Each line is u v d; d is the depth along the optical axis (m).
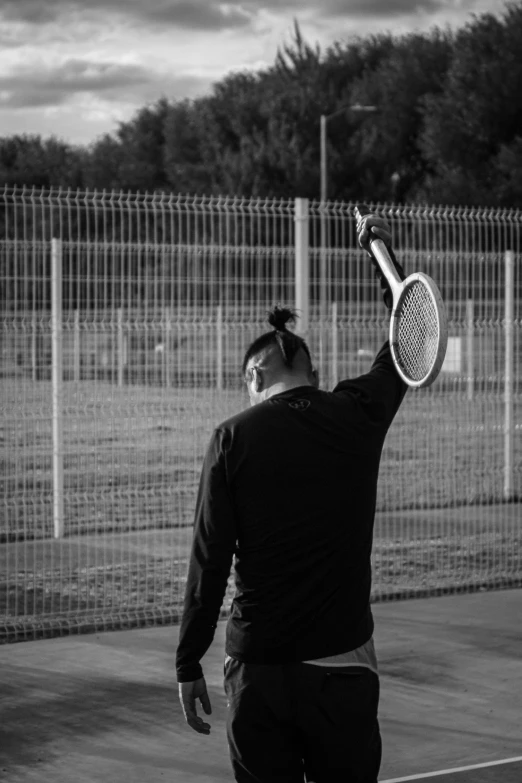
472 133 48.75
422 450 14.88
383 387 3.89
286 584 3.60
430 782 5.51
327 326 12.16
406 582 9.86
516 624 8.56
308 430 3.68
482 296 13.19
